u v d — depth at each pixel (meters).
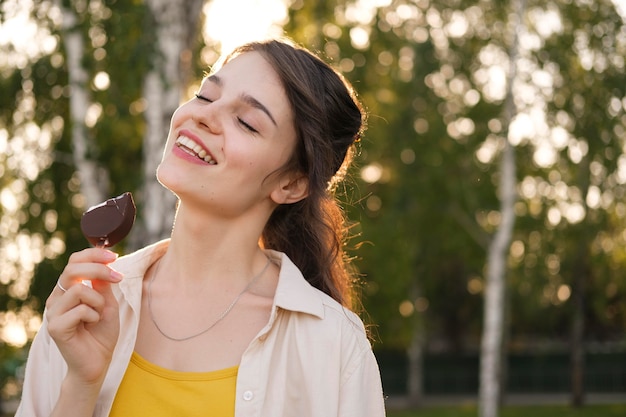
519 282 15.66
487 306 14.07
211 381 1.70
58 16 8.74
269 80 1.77
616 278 16.89
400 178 14.35
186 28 7.79
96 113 9.59
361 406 1.80
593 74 12.47
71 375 1.62
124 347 1.73
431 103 13.80
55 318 1.58
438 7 13.16
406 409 21.91
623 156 13.03
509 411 21.00
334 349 1.78
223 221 1.77
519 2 12.67
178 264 1.80
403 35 13.62
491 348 14.07
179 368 1.73
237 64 1.78
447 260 21.67
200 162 1.71
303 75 1.80
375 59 13.74
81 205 10.57
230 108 1.73
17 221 10.49
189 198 1.72
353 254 14.45
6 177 10.19
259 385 1.70
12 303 10.56
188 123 1.73
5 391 12.92
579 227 13.96
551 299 20.50
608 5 12.48
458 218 14.80
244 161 1.71
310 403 1.76
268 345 1.74
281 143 1.77
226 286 1.80
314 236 2.09
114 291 1.78
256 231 1.83
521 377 26.27
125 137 9.91
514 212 14.12
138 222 7.52
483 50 13.02
